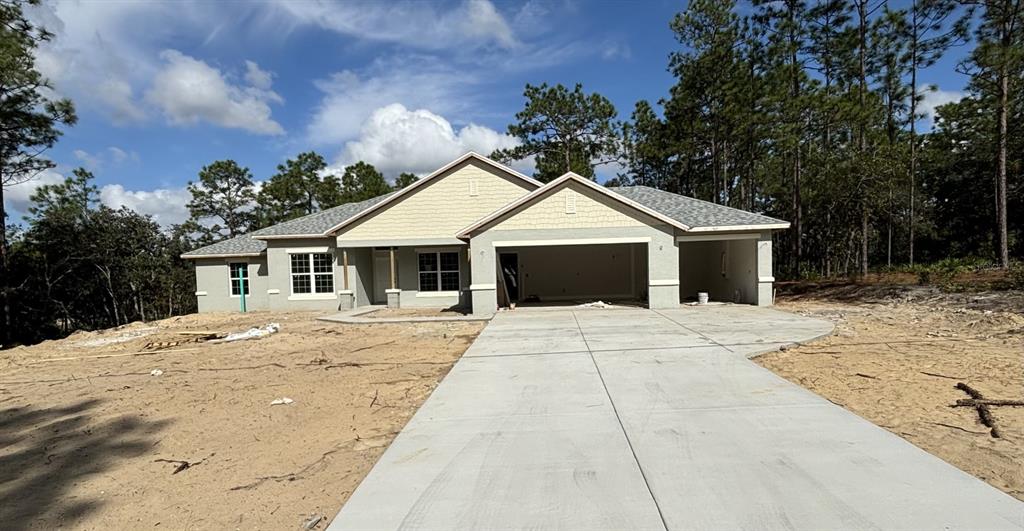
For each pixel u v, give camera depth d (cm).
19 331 2477
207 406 684
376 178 4603
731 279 1886
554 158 3447
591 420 537
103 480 453
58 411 693
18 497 423
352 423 587
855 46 2448
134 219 2930
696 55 2798
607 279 2116
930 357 801
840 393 621
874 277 2084
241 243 2312
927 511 329
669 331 1127
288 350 1112
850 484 369
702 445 454
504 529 326
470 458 446
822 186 2477
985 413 521
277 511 380
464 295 1969
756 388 641
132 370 959
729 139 2786
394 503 368
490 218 1605
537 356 898
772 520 323
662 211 1825
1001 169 1942
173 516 380
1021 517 319
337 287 2008
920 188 3331
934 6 2162
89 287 2725
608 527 322
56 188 3338
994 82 1961
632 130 3372
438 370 852
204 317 1945
